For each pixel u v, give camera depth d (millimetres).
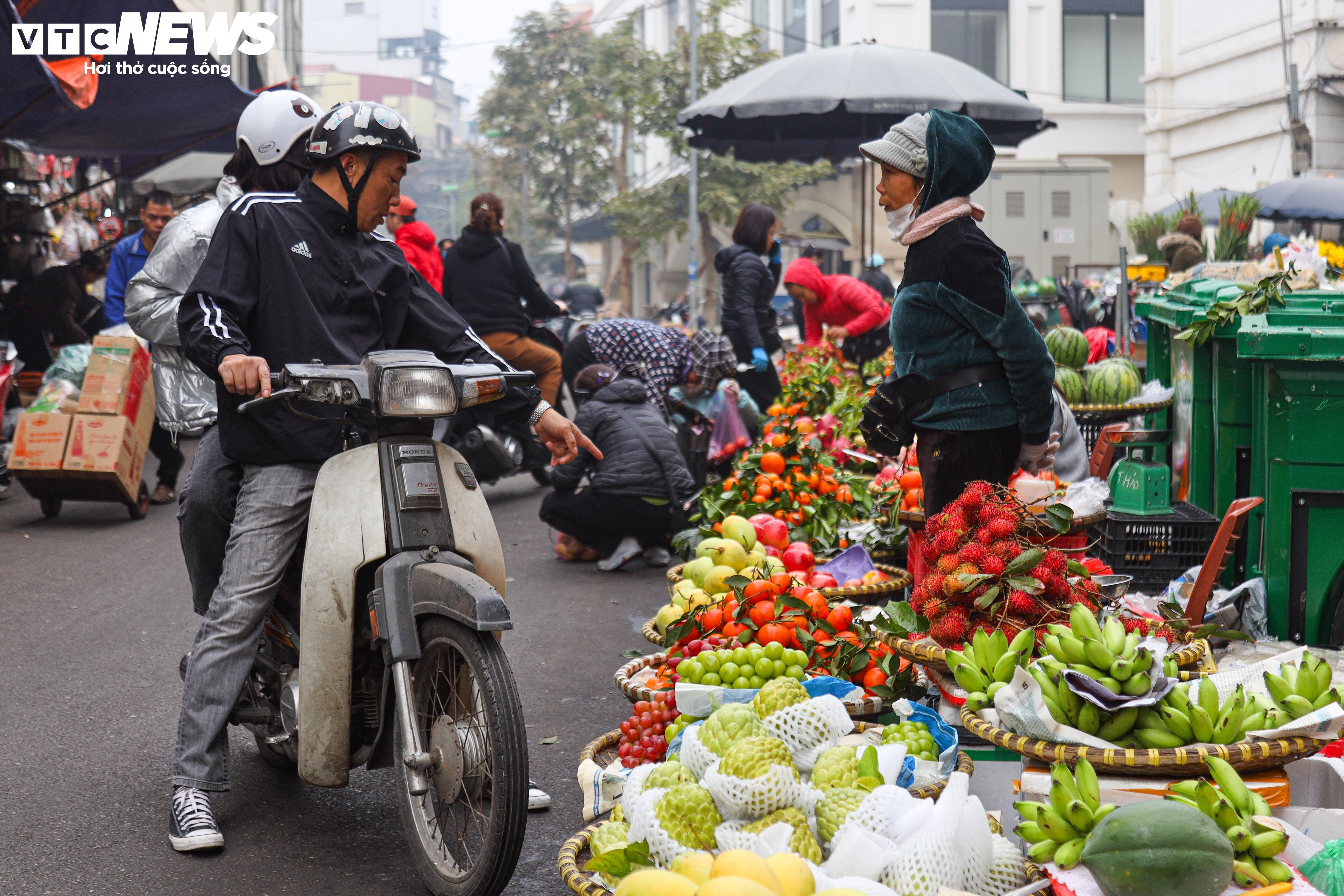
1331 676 2869
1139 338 11820
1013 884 2518
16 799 3924
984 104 9148
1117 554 5504
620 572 7488
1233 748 2678
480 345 3812
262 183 3891
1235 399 5570
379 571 3250
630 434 7441
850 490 5922
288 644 3672
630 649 5727
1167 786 2643
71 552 7797
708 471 9109
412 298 3812
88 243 15805
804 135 11141
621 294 47750
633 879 2152
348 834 3684
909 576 4918
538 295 9766
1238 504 4898
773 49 44031
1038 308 15836
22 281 13211
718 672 3328
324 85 100500
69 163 16109
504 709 2980
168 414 4492
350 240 3621
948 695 3350
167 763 4254
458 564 3266
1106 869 2355
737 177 35781
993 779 3262
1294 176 24391
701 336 8570
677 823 2510
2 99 10789
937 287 4043
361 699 3441
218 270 3473
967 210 4090
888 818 2498
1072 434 6012
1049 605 3318
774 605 3703
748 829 2480
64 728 4613
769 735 2791
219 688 3543
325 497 3324
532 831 3709
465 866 3225
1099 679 2840
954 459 4129
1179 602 4961
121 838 3627
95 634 5926
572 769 4203
